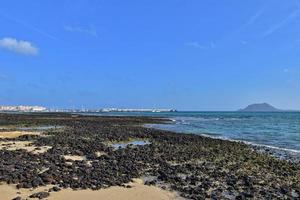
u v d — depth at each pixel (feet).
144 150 103.45
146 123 288.10
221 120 376.48
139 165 77.10
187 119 398.42
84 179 61.16
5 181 58.18
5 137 127.54
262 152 110.11
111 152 96.63
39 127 199.00
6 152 87.61
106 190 55.77
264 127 245.04
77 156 87.97
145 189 57.21
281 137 165.78
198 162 85.51
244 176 69.56
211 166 80.28
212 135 177.17
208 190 58.13
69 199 50.49
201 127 244.63
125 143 125.39
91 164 76.79
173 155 94.32
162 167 76.33
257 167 80.69
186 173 71.36
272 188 61.16
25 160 76.84
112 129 187.11
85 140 122.72
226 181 64.69
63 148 100.12
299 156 102.42
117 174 67.21
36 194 51.13
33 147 101.76
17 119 288.51
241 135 177.27
